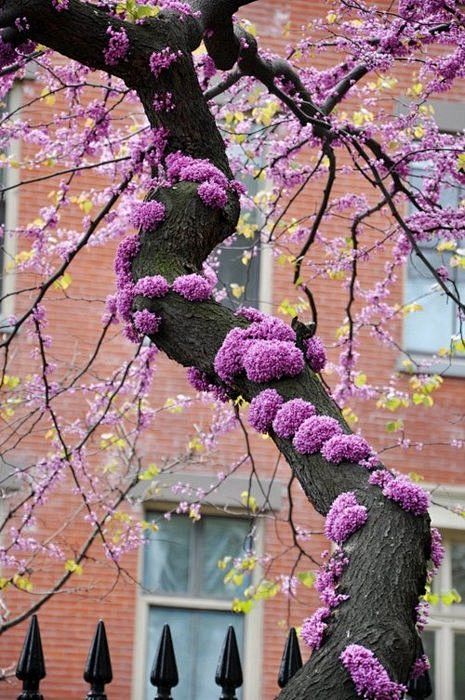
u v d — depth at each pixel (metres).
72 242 9.19
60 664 12.76
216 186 5.33
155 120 5.65
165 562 13.43
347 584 4.04
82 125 12.70
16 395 11.68
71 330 13.42
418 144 8.84
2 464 12.77
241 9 13.69
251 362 4.60
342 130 7.61
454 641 13.62
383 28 8.10
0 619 10.41
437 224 8.59
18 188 13.45
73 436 12.94
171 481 13.25
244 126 9.34
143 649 13.13
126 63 5.53
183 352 4.87
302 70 8.58
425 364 10.48
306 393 4.55
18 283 13.32
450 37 7.70
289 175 9.12
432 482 13.78
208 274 8.20
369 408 13.82
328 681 3.84
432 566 4.29
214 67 7.16
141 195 9.22
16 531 9.28
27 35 5.52
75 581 12.95
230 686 4.64
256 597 9.34
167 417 13.40
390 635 3.90
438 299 14.23
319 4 13.76
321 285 13.78
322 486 4.32
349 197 9.34
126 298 5.20
